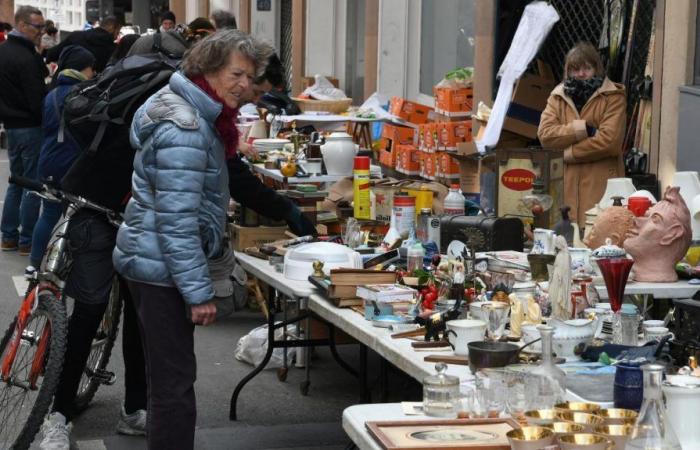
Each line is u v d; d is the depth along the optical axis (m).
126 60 9.10
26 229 18.05
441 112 17.47
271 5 31.38
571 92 12.11
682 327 6.66
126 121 8.90
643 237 8.66
